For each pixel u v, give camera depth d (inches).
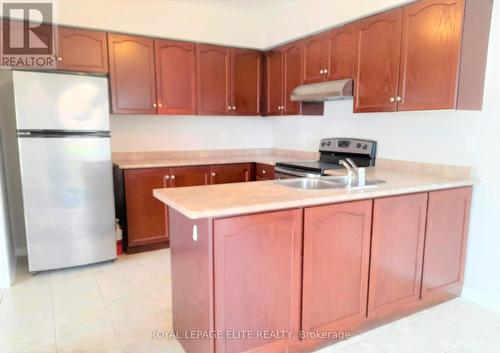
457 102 89.4
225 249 64.6
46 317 92.1
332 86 120.6
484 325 90.2
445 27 89.4
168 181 141.4
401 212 86.6
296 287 73.7
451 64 88.6
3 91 126.0
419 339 84.2
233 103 160.4
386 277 87.2
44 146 112.1
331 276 78.3
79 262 122.6
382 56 106.4
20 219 134.3
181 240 76.0
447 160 105.3
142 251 141.0
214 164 150.2
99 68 131.0
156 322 90.5
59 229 118.0
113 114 143.0
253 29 158.9
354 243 80.4
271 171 146.4
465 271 104.2
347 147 135.1
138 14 134.3
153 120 157.0
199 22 146.3
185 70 147.6
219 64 155.0
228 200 70.2
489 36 93.3
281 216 69.6
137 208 137.0
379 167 124.8
